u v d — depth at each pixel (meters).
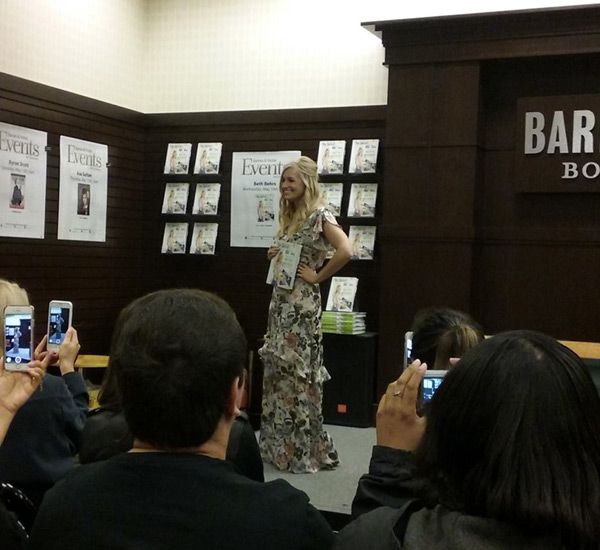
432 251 5.06
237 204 5.82
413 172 5.10
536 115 4.87
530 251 5.01
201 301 1.07
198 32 5.95
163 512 0.95
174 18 5.99
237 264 5.84
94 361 4.43
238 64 5.84
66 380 2.15
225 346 1.02
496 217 5.11
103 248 5.64
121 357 1.02
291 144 5.67
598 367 2.45
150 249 6.04
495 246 5.09
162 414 0.99
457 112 4.98
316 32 5.61
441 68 5.01
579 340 4.89
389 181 5.16
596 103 4.73
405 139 5.11
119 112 5.72
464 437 0.88
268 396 4.18
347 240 4.05
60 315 2.33
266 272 5.75
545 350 0.89
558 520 0.80
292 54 5.68
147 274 6.05
